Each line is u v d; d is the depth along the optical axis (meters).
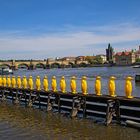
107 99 19.67
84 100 21.72
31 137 17.50
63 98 26.52
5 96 35.16
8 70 150.62
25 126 20.48
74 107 22.33
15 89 32.03
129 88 18.81
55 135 17.66
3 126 20.83
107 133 17.36
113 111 19.42
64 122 20.98
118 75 111.56
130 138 16.03
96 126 19.25
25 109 27.64
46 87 26.56
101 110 21.11
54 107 26.48
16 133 18.66
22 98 31.59
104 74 126.25
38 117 23.42
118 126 18.88
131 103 18.47
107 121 19.27
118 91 46.59
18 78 32.19
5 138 17.53
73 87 23.11
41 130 19.08
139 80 61.50
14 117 24.08
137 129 17.91
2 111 27.41
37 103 29.72
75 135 17.41
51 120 21.94
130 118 19.58
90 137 16.80
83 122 20.62
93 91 47.25
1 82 36.50
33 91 28.41
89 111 23.33
